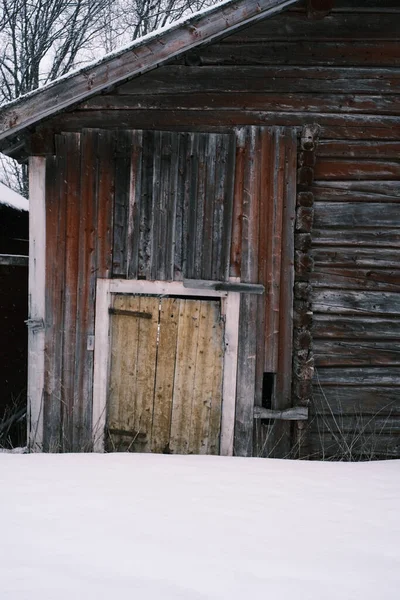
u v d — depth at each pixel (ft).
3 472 12.44
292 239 16.71
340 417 16.94
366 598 7.62
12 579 7.80
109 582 7.78
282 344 16.74
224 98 16.63
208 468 13.16
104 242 16.57
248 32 16.67
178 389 16.98
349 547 9.12
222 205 16.62
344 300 16.89
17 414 21.77
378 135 16.80
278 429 16.80
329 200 16.83
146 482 11.98
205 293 16.56
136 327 16.94
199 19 15.20
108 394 16.89
